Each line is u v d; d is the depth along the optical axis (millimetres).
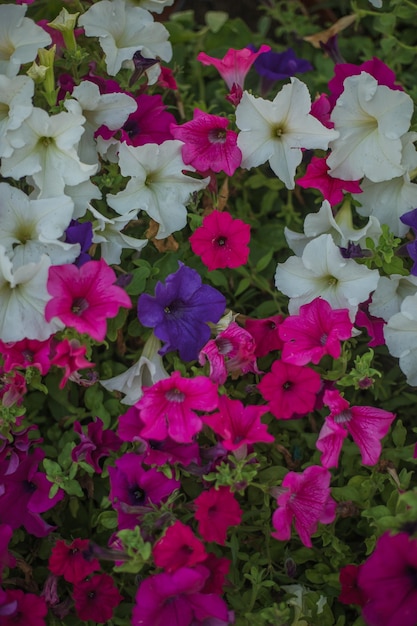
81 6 1234
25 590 1147
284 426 1181
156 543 1046
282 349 1161
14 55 1146
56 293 1062
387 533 1054
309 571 1137
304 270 1157
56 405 1178
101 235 1138
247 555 1127
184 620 1046
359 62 1403
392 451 1140
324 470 1082
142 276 1148
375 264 1182
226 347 1123
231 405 1081
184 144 1160
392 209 1188
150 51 1221
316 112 1190
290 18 1405
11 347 1088
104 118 1155
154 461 1073
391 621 1054
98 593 1096
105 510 1150
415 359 1143
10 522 1111
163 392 1070
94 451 1129
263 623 1091
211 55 1382
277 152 1178
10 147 1123
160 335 1104
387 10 1398
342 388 1205
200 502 1059
